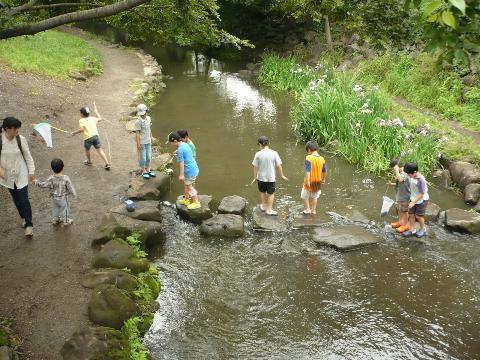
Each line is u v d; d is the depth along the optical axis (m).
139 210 7.96
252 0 21.89
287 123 14.07
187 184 8.19
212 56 24.81
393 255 7.20
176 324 5.68
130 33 8.78
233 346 5.34
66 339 4.95
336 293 6.32
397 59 16.84
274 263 7.03
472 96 13.15
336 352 5.24
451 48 2.68
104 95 15.52
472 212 8.15
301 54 21.72
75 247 6.76
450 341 5.41
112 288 5.50
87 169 9.66
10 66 15.42
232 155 11.41
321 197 9.29
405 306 6.04
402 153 10.25
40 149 10.38
